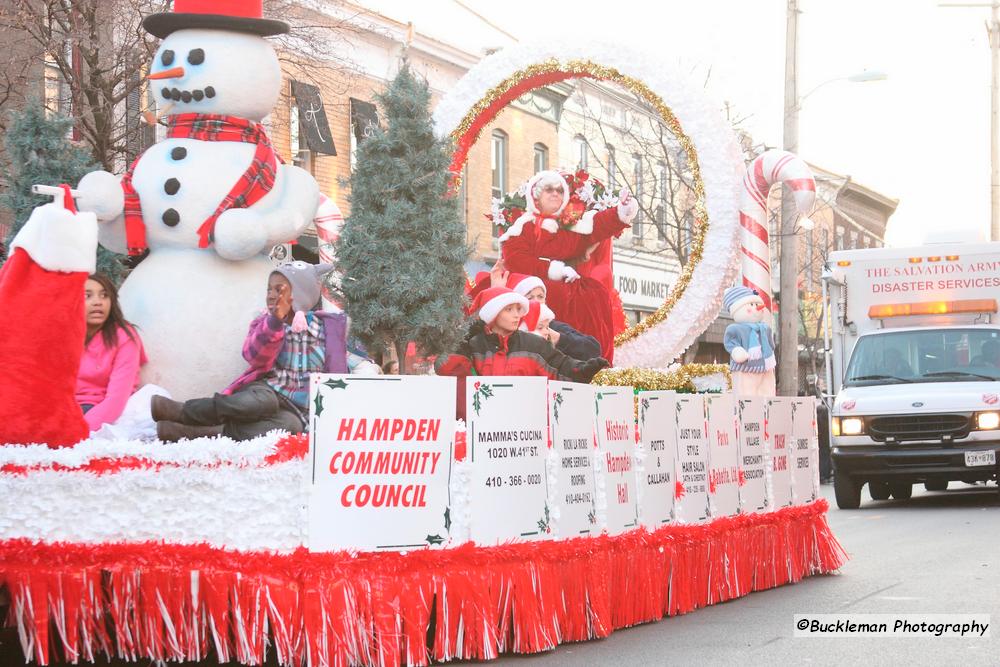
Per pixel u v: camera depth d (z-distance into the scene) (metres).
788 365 24.61
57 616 6.52
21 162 10.05
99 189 8.52
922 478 18.08
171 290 8.45
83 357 7.96
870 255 18.94
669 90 12.99
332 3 23.55
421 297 8.54
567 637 7.30
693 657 6.96
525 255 13.31
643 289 37.53
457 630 6.68
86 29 17.33
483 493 6.91
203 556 6.47
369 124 8.82
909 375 18.19
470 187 29.09
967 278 18.55
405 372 8.85
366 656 6.41
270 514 6.49
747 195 13.96
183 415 7.20
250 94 8.84
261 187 8.72
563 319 13.23
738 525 9.16
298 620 6.36
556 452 7.33
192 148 8.71
